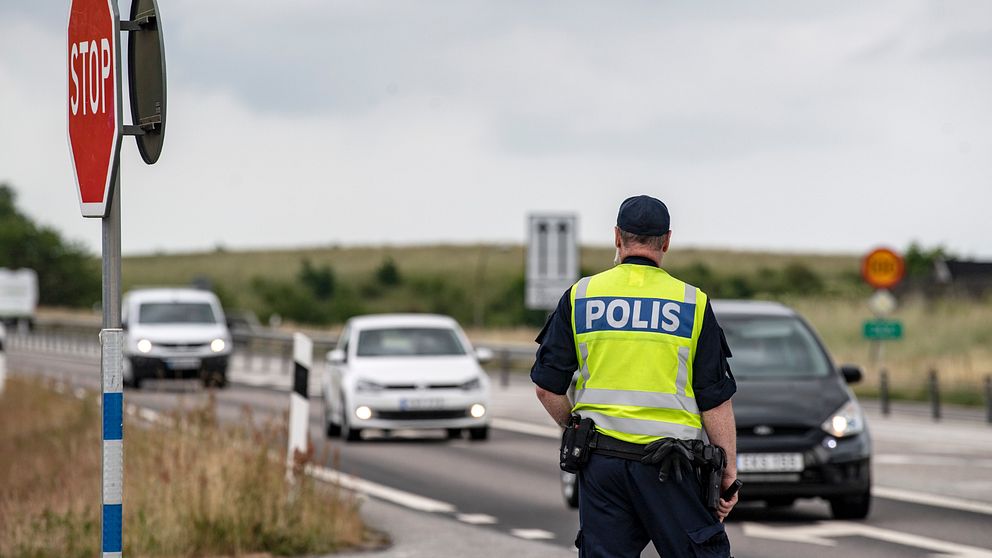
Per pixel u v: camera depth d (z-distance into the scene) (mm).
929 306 106125
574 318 15406
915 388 80188
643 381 15039
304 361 28906
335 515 28109
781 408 31547
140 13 15633
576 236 66375
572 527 30688
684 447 14836
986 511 32875
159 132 15219
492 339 130375
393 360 51156
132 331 78938
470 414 49906
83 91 15477
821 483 31016
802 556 26688
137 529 26016
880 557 26531
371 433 54500
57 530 26734
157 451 31953
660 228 15461
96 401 51219
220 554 26078
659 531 14898
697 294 15234
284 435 29375
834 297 117875
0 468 42438
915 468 42188
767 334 34781
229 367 79938
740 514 33062
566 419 15844
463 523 31094
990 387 60344
